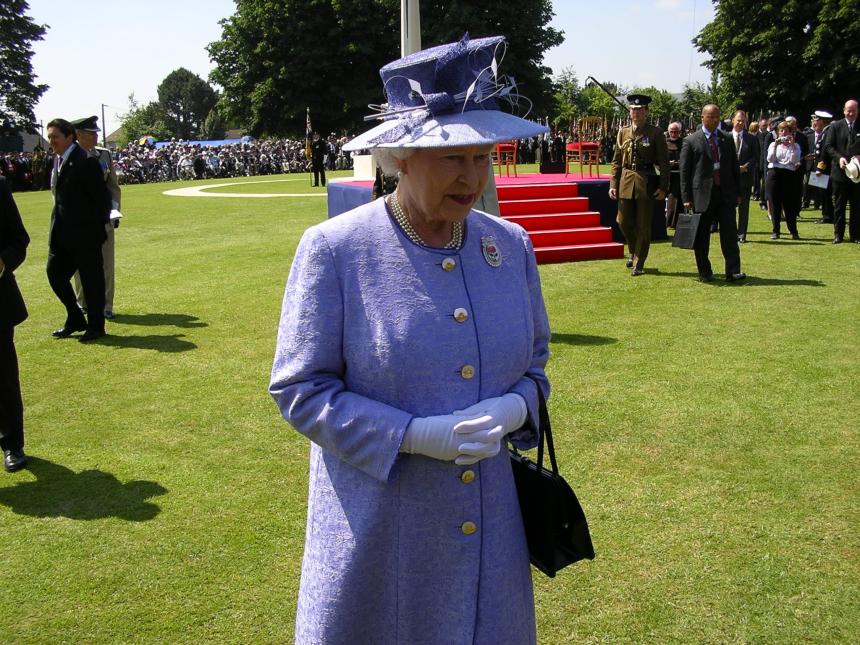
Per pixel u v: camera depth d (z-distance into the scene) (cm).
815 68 3756
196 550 351
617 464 419
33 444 475
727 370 566
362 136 172
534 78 4775
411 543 173
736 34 3903
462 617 174
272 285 941
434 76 166
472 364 172
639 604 303
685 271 946
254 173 4319
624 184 916
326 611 177
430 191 165
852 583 311
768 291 818
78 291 825
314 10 4991
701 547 339
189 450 461
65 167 693
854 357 589
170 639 290
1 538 365
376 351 168
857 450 429
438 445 163
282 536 361
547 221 1102
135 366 630
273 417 511
